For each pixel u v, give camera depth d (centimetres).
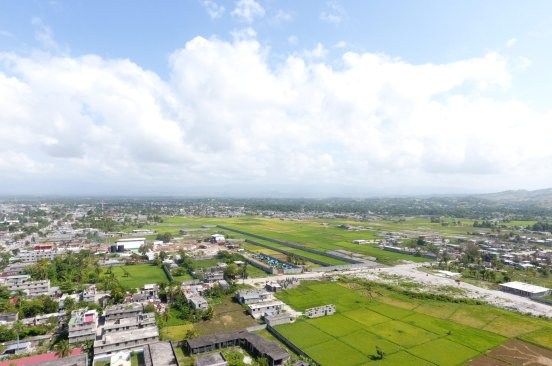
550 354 11088
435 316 14325
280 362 10394
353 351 11194
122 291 15925
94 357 10494
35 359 10275
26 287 17012
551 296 17025
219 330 12812
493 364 10462
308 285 18788
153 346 10812
